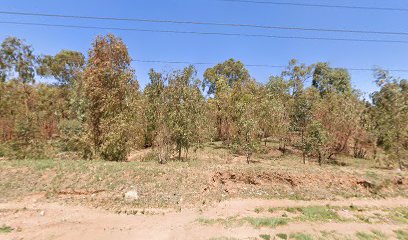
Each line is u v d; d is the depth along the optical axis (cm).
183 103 1569
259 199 1008
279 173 1160
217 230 732
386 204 1078
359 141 2231
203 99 1762
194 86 1641
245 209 910
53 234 666
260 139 2212
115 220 764
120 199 885
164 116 1527
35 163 1041
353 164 1892
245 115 2045
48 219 736
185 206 892
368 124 2086
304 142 1883
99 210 815
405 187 1217
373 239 781
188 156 1800
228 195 1012
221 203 943
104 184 941
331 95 2597
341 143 2186
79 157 1465
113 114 1422
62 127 2011
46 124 2208
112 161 1307
